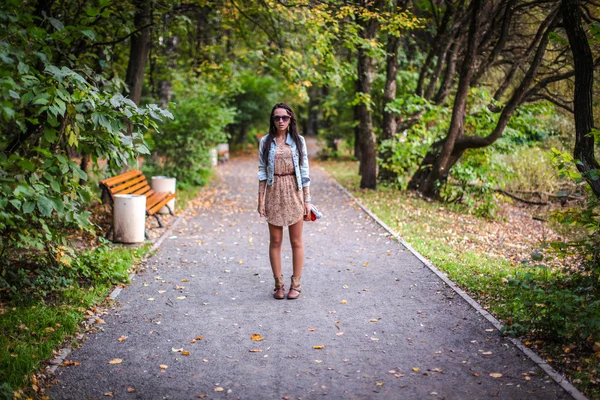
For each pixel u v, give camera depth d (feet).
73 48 25.46
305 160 18.67
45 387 12.57
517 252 28.43
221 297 19.29
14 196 13.44
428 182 43.73
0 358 13.29
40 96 13.39
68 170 15.48
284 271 22.71
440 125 44.47
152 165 48.34
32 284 17.93
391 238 28.96
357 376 13.26
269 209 18.57
